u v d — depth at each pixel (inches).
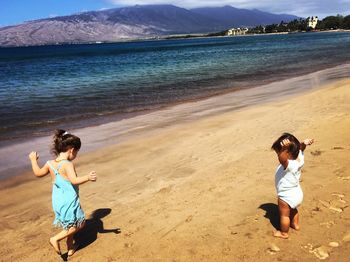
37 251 97.3
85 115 281.0
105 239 100.7
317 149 158.6
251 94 350.9
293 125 208.1
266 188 126.2
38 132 230.8
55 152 94.7
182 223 106.4
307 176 130.9
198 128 219.5
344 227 97.8
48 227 109.8
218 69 647.8
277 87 390.9
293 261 85.2
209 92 380.2
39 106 324.8
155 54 1346.0
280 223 96.6
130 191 132.2
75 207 91.7
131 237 101.0
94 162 165.5
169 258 90.0
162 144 189.6
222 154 167.5
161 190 131.4
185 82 474.6
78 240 101.2
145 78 537.3
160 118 258.2
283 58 868.0
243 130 207.0
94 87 450.9
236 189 127.1
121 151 180.7
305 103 269.7
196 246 94.2
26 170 160.9
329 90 316.2
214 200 119.7
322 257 86.0
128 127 233.8
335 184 123.4
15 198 131.0
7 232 107.5
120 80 520.4
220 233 99.5
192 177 142.0
